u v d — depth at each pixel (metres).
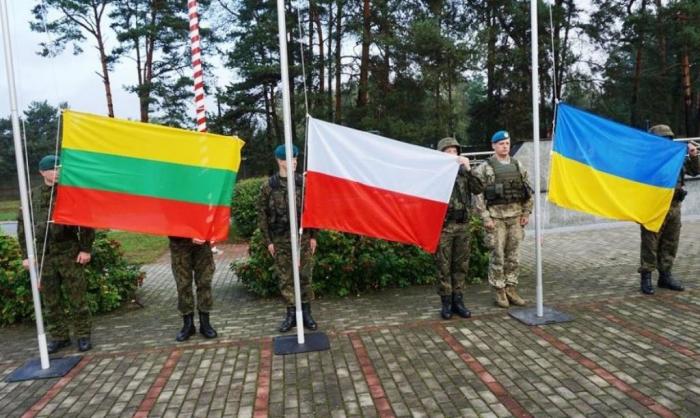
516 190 5.66
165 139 4.92
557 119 5.40
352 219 5.16
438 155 5.28
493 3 24.84
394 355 4.55
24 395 4.13
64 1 24.23
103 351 5.04
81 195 4.76
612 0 26.25
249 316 6.02
